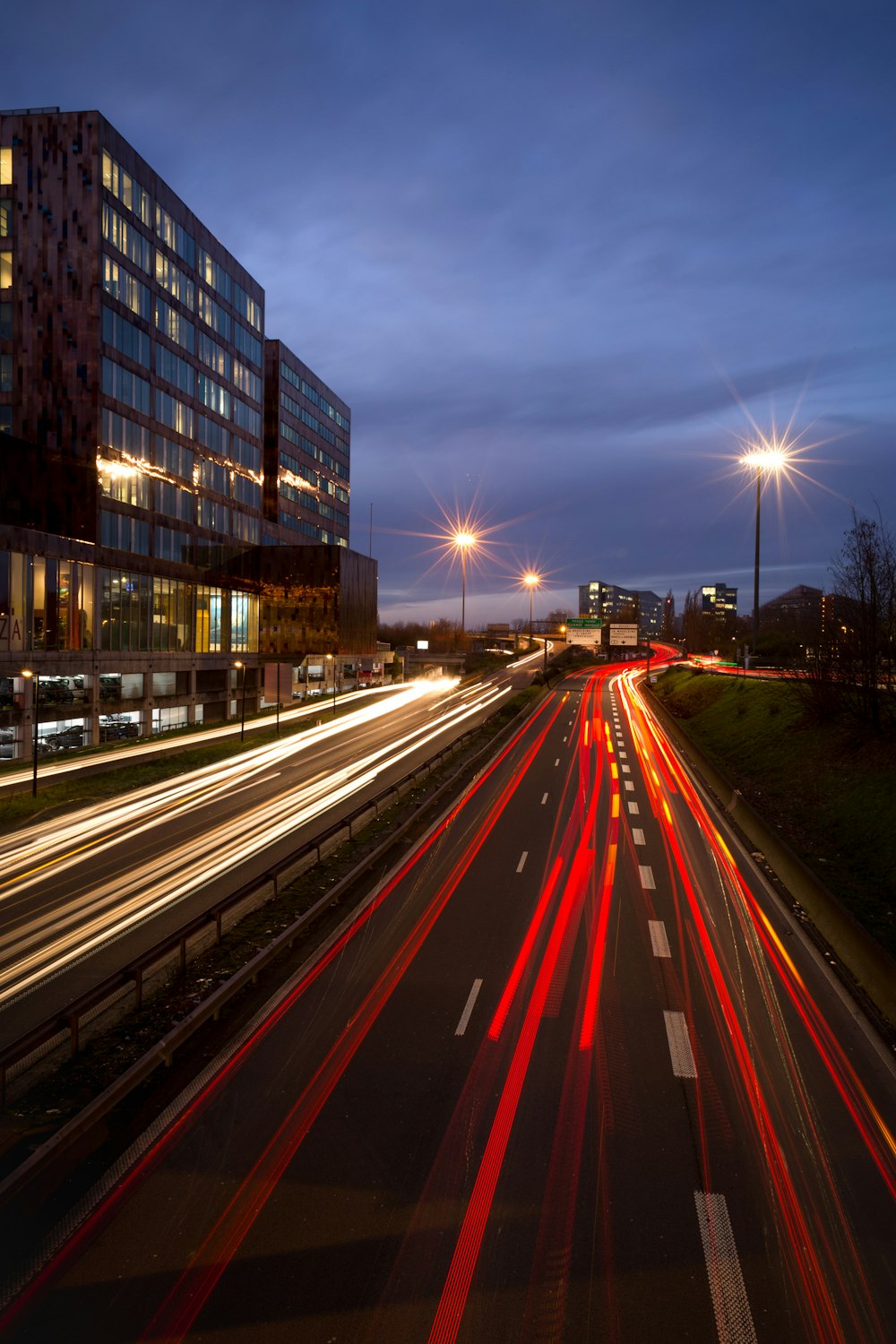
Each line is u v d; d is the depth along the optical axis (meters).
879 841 18.52
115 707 45.12
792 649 47.94
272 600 78.00
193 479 55.53
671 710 55.03
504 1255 6.61
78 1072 9.45
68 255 43.34
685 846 20.78
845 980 12.36
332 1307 6.08
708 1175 7.66
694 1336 5.84
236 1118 8.54
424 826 22.89
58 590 39.91
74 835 22.47
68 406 43.44
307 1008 11.26
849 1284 6.35
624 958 13.21
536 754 38.28
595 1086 9.23
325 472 100.12
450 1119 8.54
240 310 63.88
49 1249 6.66
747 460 52.44
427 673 101.31
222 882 17.80
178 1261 6.54
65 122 43.31
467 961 13.05
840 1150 8.08
